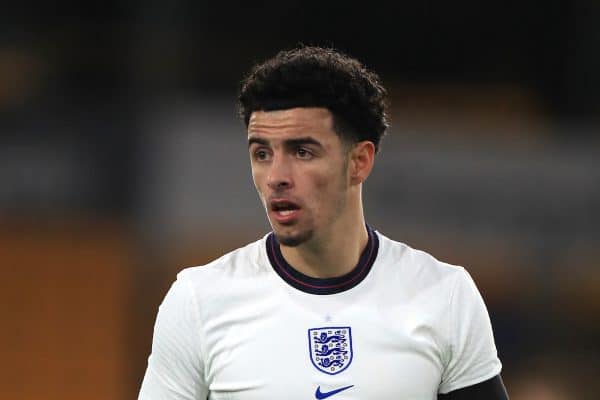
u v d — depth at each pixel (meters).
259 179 9.26
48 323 34.06
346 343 9.43
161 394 9.79
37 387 34.06
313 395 9.30
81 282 34.03
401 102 46.88
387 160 34.12
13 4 44.94
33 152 33.59
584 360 34.47
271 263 9.75
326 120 9.12
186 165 33.44
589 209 34.75
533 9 47.56
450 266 10.02
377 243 9.93
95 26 43.84
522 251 34.50
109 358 34.12
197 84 45.12
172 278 33.88
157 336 9.81
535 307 34.72
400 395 9.38
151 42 36.97
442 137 34.66
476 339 9.69
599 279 34.56
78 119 33.81
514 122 38.88
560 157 34.94
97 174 33.59
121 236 34.00
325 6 48.44
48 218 33.78
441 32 48.41
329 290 9.61
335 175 9.24
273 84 9.06
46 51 43.72
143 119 33.91
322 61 9.22
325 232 9.39
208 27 47.38
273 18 48.25
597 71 44.03
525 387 34.41
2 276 33.81
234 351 9.48
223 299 9.64
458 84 47.38
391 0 48.53
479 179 34.50
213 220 33.31
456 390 9.70
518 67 47.50
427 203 34.16
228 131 33.69
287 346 9.42
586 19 43.97
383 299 9.65
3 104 35.03
